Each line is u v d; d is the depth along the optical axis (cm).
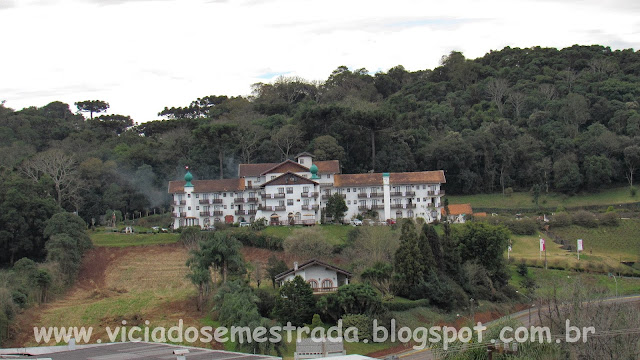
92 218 15900
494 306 11775
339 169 16112
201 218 15338
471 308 10394
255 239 13588
